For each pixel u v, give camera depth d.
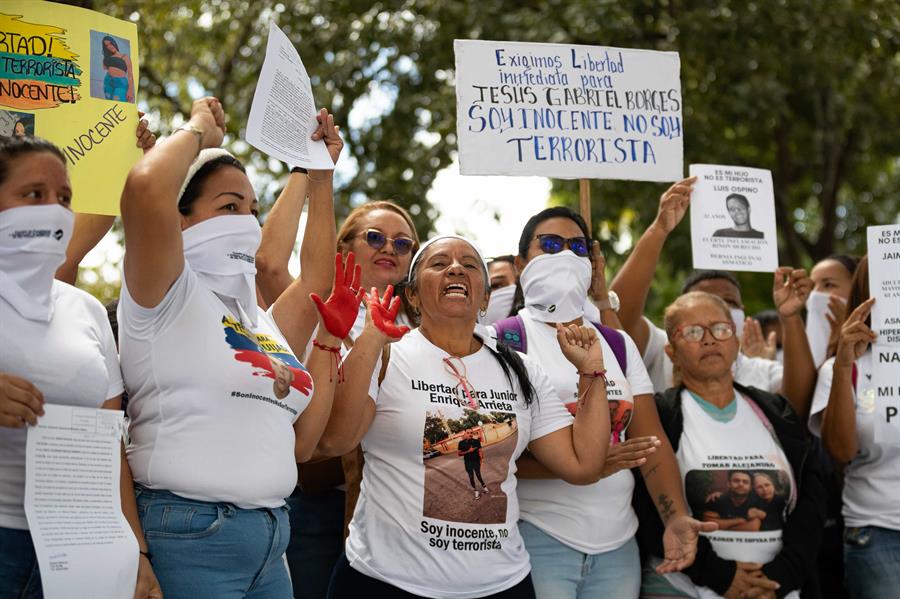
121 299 3.28
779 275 5.53
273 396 3.33
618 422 4.50
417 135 12.01
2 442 2.90
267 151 3.64
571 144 5.34
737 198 5.58
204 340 3.23
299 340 3.93
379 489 3.84
